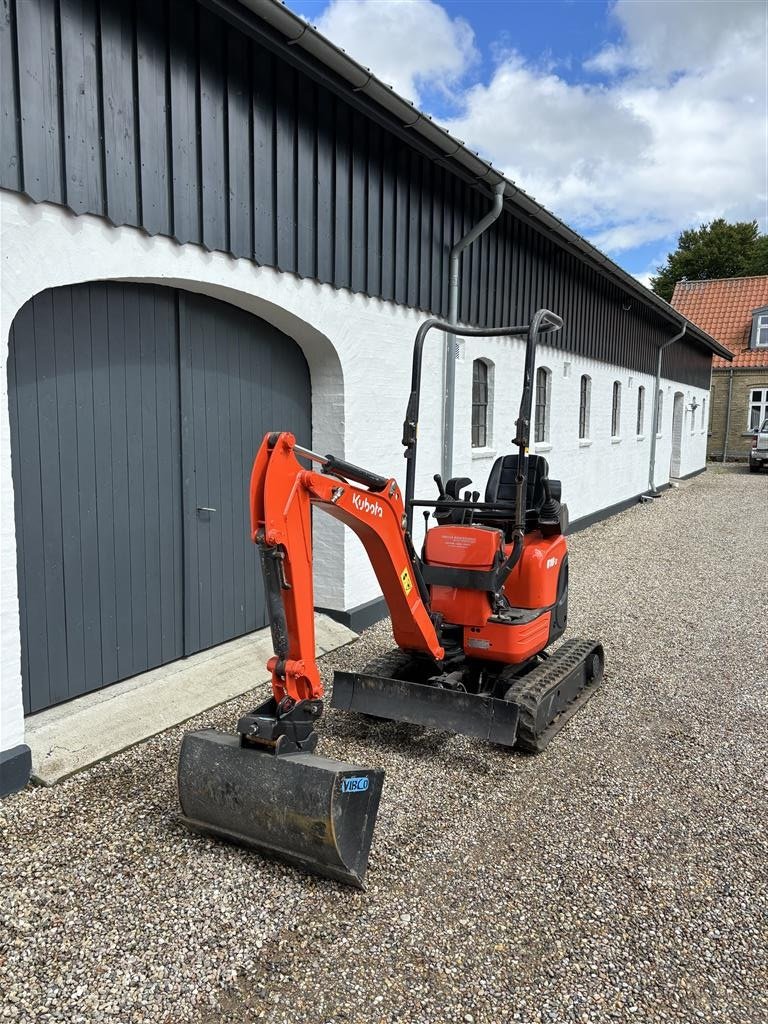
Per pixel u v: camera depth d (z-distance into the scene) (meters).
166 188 4.45
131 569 4.89
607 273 11.41
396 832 3.47
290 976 2.55
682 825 3.59
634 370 15.55
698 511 15.23
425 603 4.16
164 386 5.02
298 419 6.31
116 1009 2.39
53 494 4.34
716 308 31.84
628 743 4.50
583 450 12.74
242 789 3.04
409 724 4.66
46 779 3.75
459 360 8.02
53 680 4.42
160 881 3.03
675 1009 2.46
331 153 5.81
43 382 4.22
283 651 3.04
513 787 3.92
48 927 2.74
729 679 5.65
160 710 4.59
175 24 4.42
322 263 5.82
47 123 3.75
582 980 2.57
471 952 2.69
